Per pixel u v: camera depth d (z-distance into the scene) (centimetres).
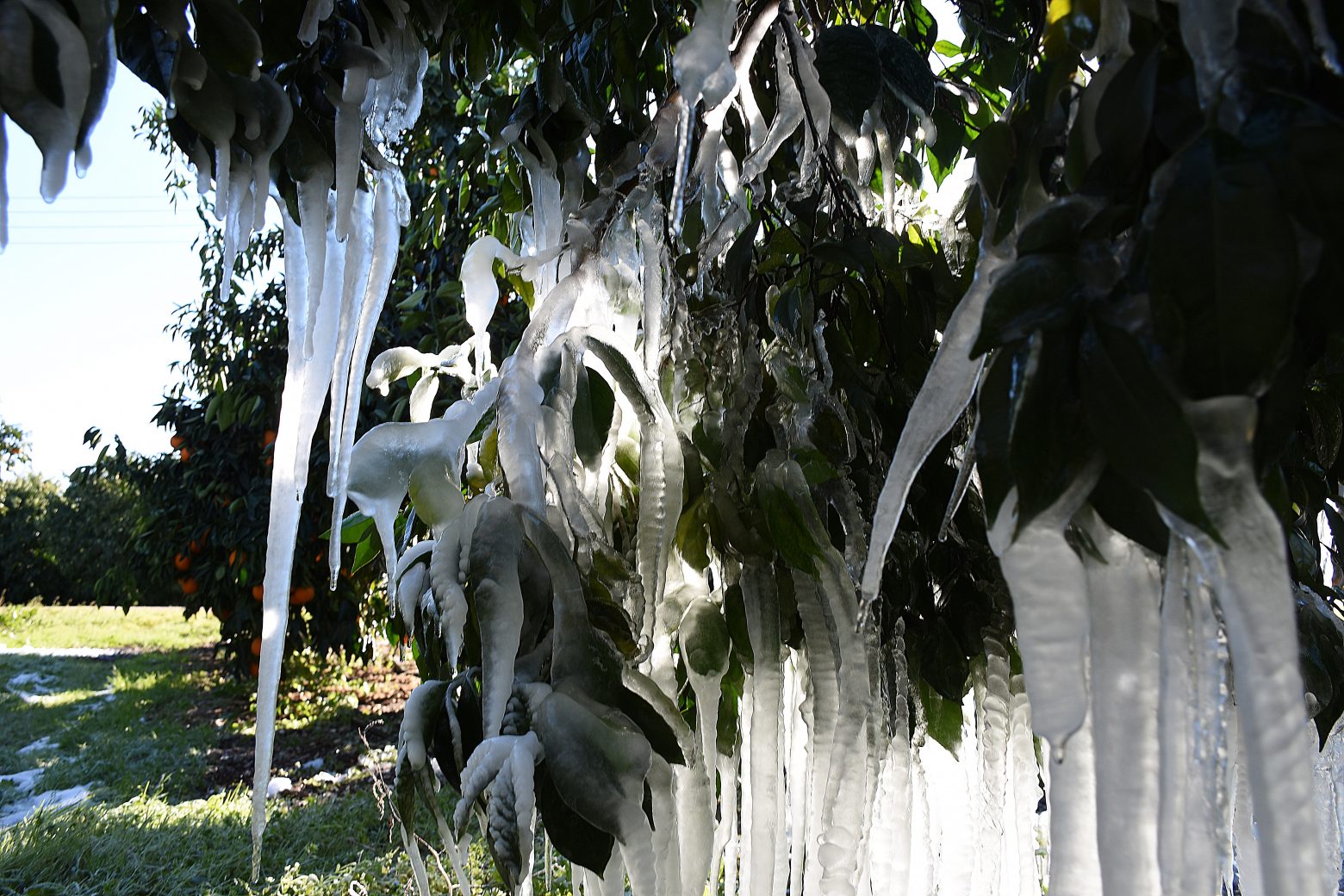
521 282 86
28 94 39
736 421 71
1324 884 26
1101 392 26
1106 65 34
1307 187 25
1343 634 65
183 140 52
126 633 914
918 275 78
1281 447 27
